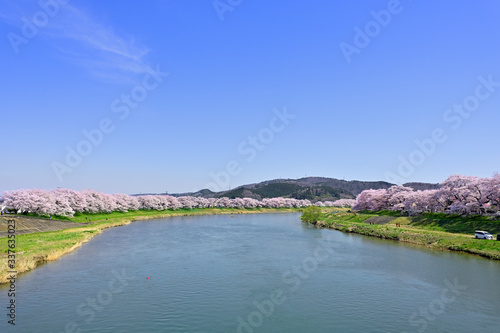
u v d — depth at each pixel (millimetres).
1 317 29078
